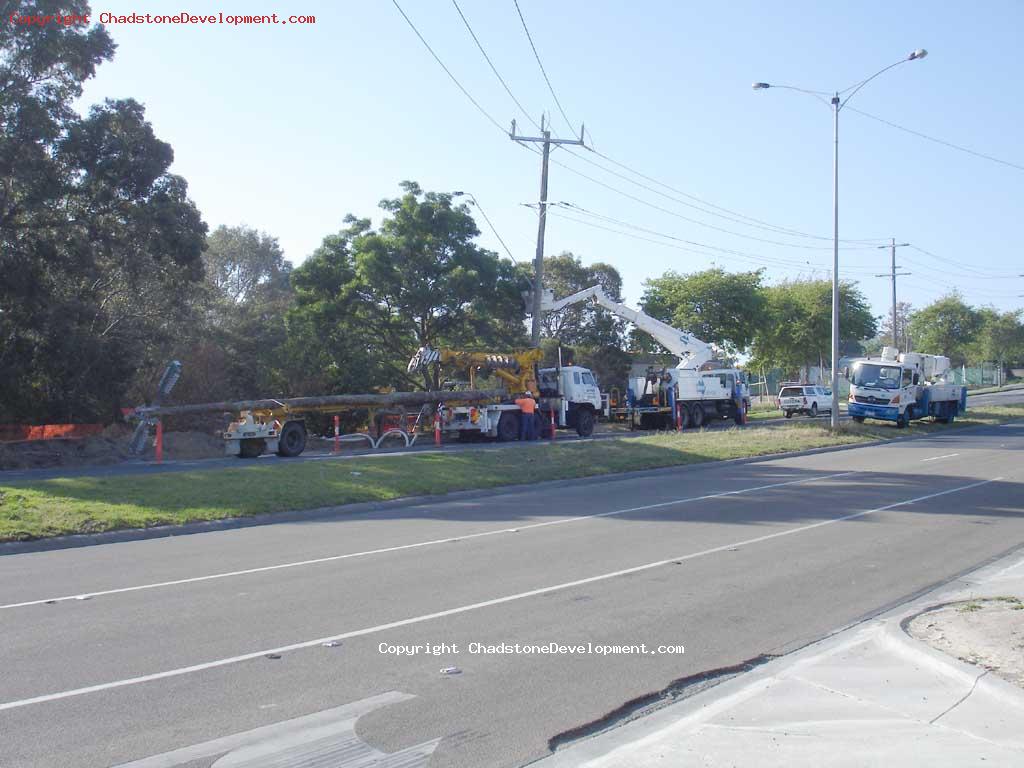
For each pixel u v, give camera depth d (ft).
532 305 115.14
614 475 72.49
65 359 91.25
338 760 16.99
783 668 22.62
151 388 120.78
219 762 16.78
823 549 38.68
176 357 123.34
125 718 18.89
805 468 77.51
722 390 139.33
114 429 98.84
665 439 97.30
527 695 20.61
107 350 95.35
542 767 16.92
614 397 139.54
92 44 91.20
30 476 63.72
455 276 119.75
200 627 26.05
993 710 19.34
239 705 19.72
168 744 17.57
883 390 129.49
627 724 19.13
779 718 19.02
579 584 31.76
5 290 86.53
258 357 129.39
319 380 116.37
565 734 18.42
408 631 25.66
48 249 88.53
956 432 126.93
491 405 103.81
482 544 40.37
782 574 33.53
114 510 46.91
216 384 126.62
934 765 16.52
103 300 108.47
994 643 23.50
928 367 142.51
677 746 17.60
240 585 31.89
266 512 50.19
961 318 251.39
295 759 16.98
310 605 28.73
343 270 122.72
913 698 20.12
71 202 95.35
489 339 127.34
